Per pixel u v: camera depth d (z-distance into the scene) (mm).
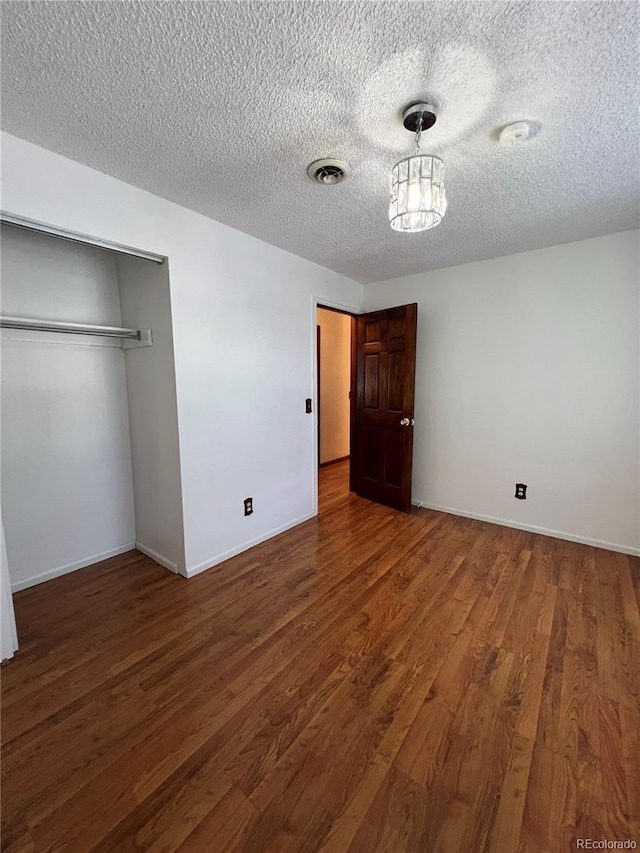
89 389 2443
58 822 1050
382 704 1435
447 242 2660
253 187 1897
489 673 1580
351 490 4164
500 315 3029
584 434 2760
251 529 2766
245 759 1227
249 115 1374
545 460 2934
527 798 1107
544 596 2127
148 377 2377
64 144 1556
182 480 2270
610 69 1146
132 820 1056
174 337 2148
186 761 1220
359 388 3902
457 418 3344
